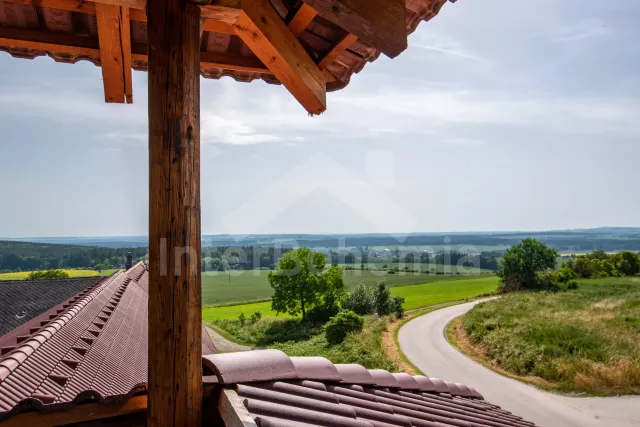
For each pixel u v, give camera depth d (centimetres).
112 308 670
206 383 217
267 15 252
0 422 197
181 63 179
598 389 1938
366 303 3988
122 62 289
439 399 392
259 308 4341
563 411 1717
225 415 192
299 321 3934
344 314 3106
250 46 263
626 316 3209
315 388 261
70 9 253
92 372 350
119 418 212
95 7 252
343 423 217
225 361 233
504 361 2419
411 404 321
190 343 179
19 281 1434
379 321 3531
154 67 178
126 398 207
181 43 179
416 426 270
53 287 1429
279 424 187
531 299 4319
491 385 2064
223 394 204
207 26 287
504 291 5247
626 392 1878
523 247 5503
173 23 179
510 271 5412
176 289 176
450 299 4800
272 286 4016
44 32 285
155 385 176
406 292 4869
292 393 238
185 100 179
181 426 177
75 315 519
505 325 3066
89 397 203
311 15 256
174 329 176
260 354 254
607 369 2094
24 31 283
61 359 347
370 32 235
